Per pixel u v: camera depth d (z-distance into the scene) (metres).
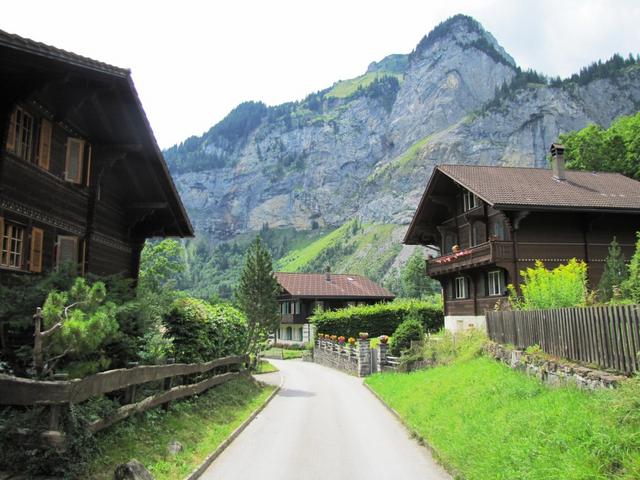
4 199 11.84
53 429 7.38
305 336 68.00
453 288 39.38
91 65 12.00
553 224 30.89
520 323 14.75
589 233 31.20
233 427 13.69
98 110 14.73
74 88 13.26
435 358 23.27
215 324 18.23
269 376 33.03
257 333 28.34
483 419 10.66
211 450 10.79
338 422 15.61
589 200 30.44
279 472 9.66
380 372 30.80
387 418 16.38
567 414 8.41
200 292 172.50
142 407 10.39
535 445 7.77
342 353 38.88
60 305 8.05
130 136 16.02
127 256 20.17
